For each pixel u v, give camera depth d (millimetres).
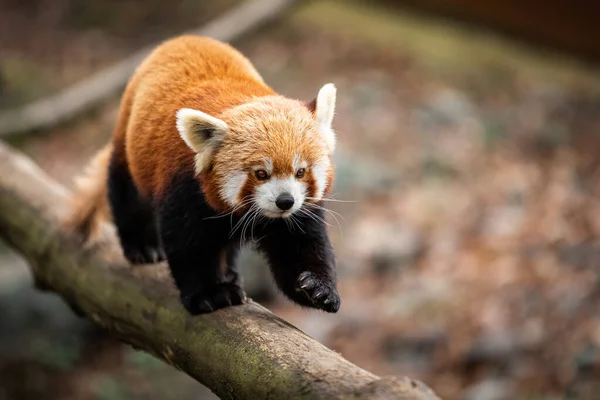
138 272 5207
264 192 4438
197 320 4504
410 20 19422
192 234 4695
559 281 9461
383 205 12430
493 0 15023
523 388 8062
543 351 8438
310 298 4648
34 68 18125
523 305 9195
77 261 5570
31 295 10742
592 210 11219
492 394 8047
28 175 6703
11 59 18281
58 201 6336
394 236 11492
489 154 13961
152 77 5199
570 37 15305
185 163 4668
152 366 10219
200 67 5105
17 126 13484
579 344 8312
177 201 4691
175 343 4566
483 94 16719
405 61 18141
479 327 9070
